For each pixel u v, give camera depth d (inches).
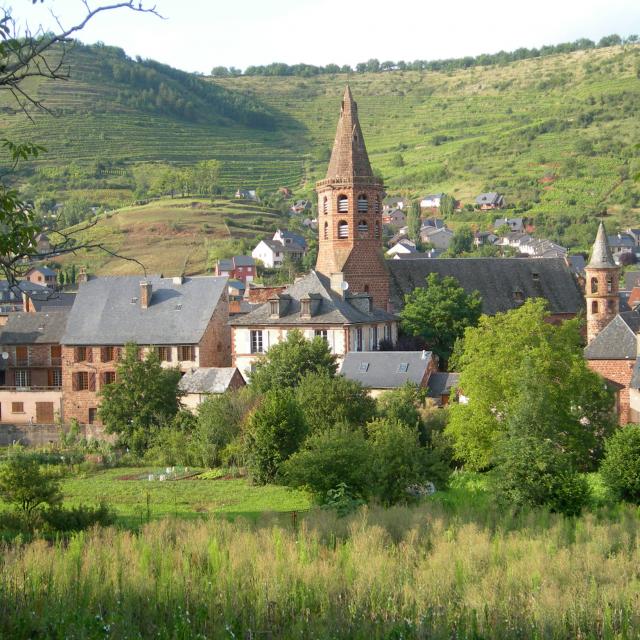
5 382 3860.7
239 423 2738.7
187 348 3469.5
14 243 776.9
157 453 2829.7
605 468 1972.2
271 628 1004.6
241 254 7377.0
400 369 3019.2
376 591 1117.7
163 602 1069.1
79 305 3688.5
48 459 2812.5
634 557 1343.5
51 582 1141.1
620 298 4554.6
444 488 2075.5
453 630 995.9
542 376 2313.0
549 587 1144.2
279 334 3319.4
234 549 1346.0
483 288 4001.0
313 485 1957.4
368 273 3550.7
